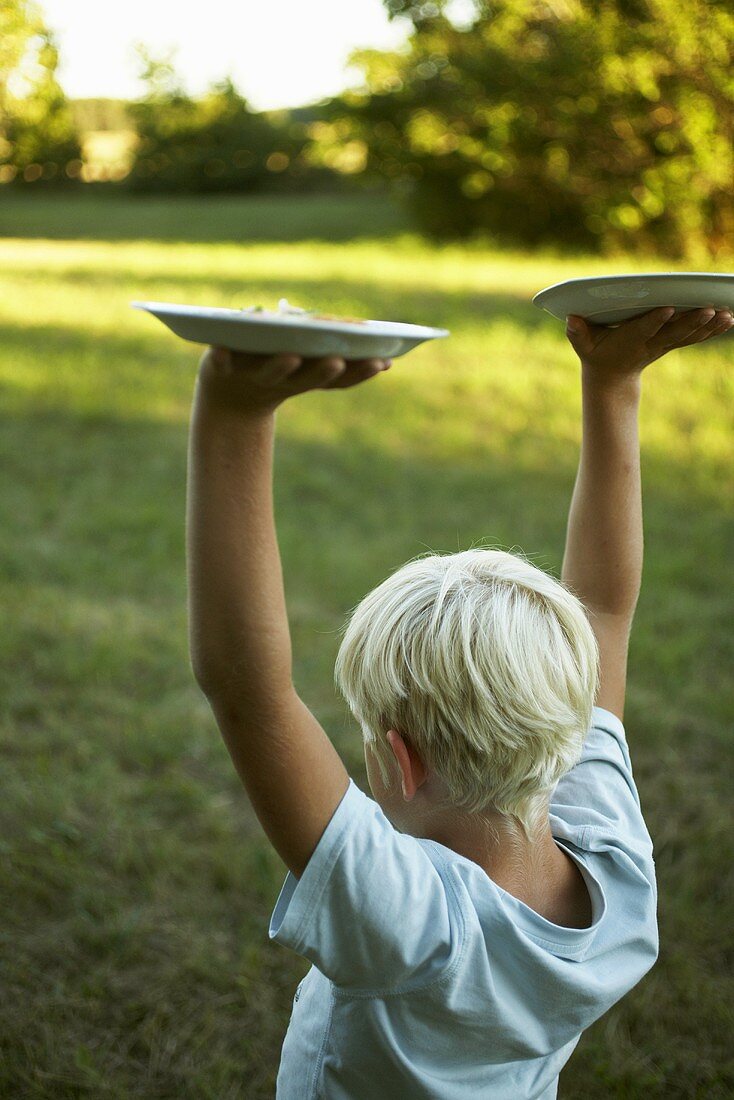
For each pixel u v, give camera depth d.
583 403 1.17
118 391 8.58
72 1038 2.21
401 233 24.23
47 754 3.27
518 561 1.00
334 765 0.90
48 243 19.97
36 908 2.59
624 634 1.26
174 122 37.31
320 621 4.46
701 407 8.34
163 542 5.39
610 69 15.06
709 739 3.58
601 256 20.09
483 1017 0.90
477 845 0.96
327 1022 0.95
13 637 4.04
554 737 0.92
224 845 2.86
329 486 6.50
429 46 21.75
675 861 2.90
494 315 12.27
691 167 15.91
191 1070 2.14
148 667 3.96
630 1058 2.20
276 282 14.38
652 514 6.03
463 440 7.71
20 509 5.76
